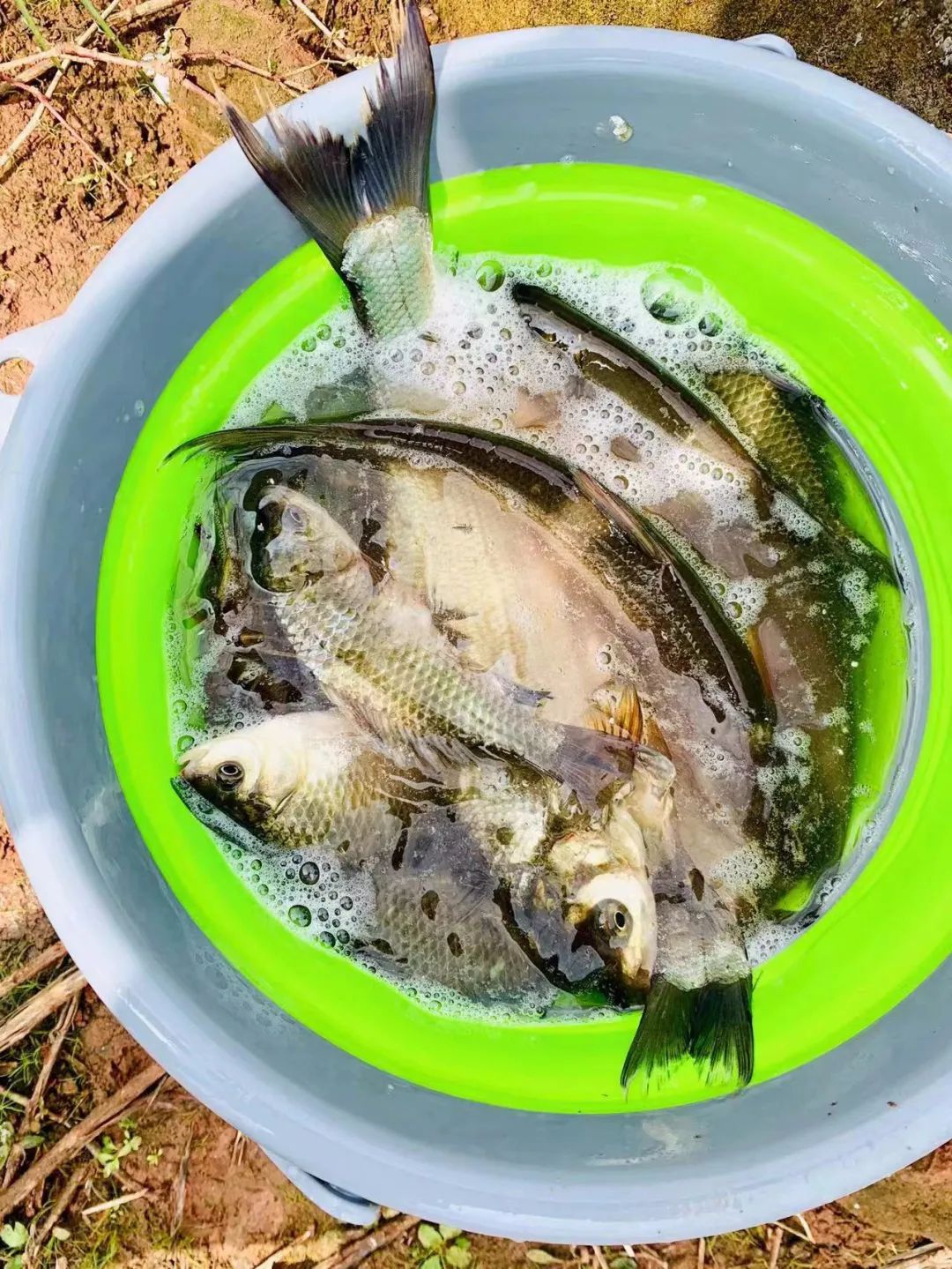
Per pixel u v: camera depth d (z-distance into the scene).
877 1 0.53
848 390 0.49
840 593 0.50
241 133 0.43
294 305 0.48
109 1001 0.39
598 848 0.46
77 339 0.42
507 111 0.44
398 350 0.50
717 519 0.50
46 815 0.40
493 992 0.47
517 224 0.48
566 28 0.42
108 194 0.58
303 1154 0.39
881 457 0.49
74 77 0.58
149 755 0.47
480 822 0.47
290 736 0.47
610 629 0.49
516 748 0.48
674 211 0.48
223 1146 0.58
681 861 0.48
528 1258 0.57
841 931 0.48
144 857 0.45
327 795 0.48
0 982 0.57
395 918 0.47
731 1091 0.44
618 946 0.46
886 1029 0.45
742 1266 0.57
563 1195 0.38
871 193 0.44
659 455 0.50
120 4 0.58
